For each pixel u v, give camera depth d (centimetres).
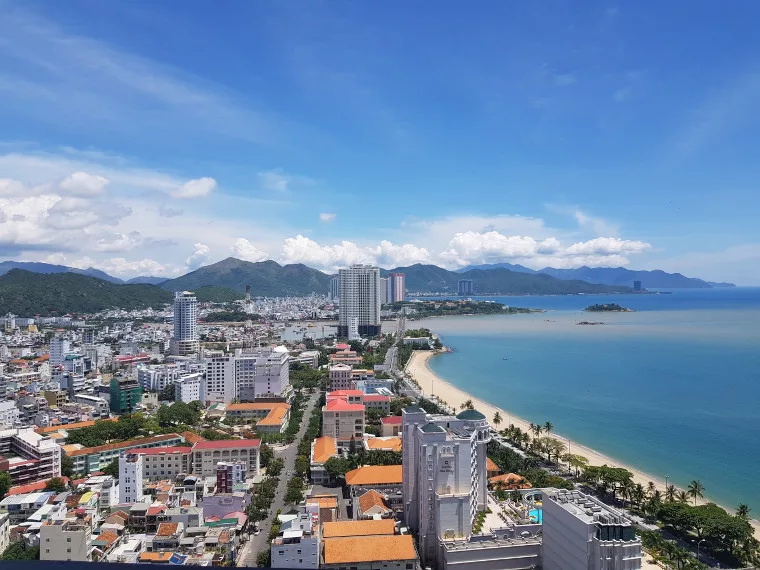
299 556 15475
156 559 15425
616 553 12900
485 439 18600
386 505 19388
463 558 15512
